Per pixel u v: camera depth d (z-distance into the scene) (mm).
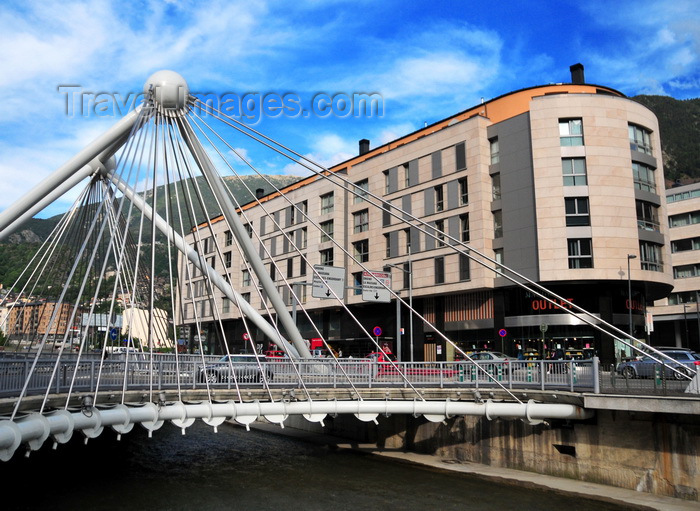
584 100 43625
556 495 16766
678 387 18047
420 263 50531
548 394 18719
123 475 20359
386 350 36781
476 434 21812
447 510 15852
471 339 47594
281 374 21438
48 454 23500
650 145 45625
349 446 26219
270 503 16781
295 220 65938
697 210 76188
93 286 42562
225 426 34062
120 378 18422
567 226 42156
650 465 16531
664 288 46906
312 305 60812
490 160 47375
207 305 79062
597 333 41938
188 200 21922
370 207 56625
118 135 21859
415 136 58062
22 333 39125
